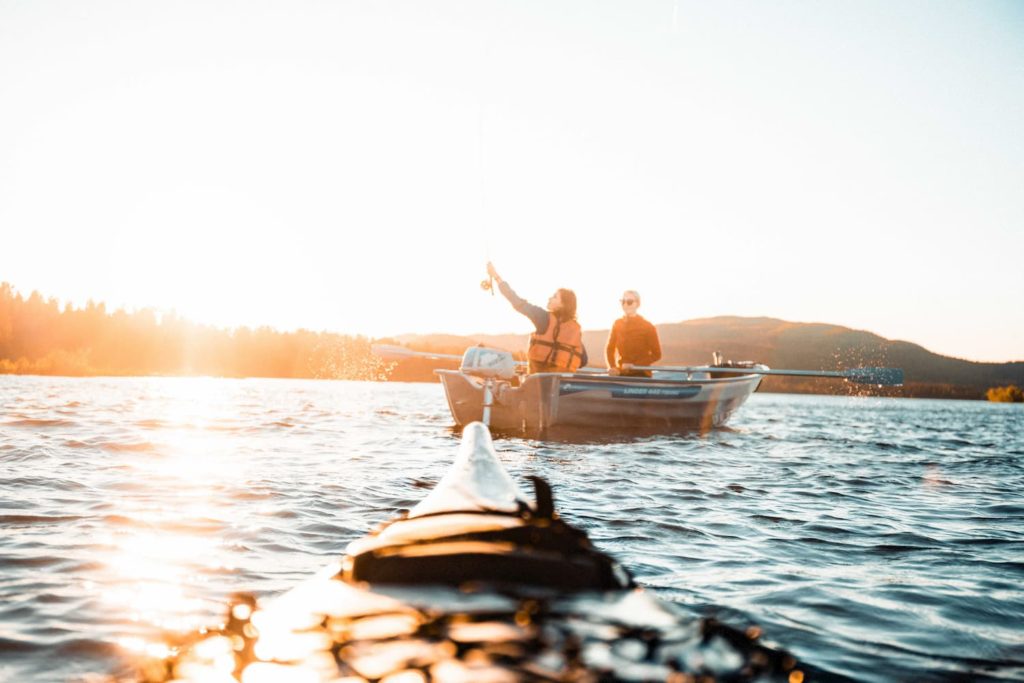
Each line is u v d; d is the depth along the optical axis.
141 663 1.89
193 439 7.96
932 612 2.56
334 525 3.80
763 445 9.36
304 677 1.48
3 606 2.39
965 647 2.21
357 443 8.17
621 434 9.77
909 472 7.02
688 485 5.60
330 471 5.82
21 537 3.37
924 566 3.30
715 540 3.72
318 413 13.54
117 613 2.32
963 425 17.42
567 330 9.50
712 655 1.64
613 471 6.20
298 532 3.62
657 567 3.11
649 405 9.91
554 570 1.76
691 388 10.25
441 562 1.76
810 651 2.09
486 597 1.71
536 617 1.62
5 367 59.84
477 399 9.48
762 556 3.40
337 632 1.60
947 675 1.98
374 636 1.56
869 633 2.30
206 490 4.74
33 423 9.21
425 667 1.42
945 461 8.15
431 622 1.59
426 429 10.39
